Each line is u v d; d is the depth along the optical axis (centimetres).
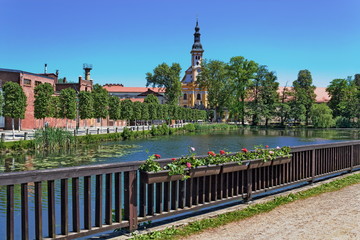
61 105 3559
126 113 5094
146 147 3097
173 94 9288
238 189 705
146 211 595
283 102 9088
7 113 2656
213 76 8900
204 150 3047
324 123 7500
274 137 4928
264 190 754
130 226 525
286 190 851
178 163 574
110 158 2261
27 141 2495
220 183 658
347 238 507
